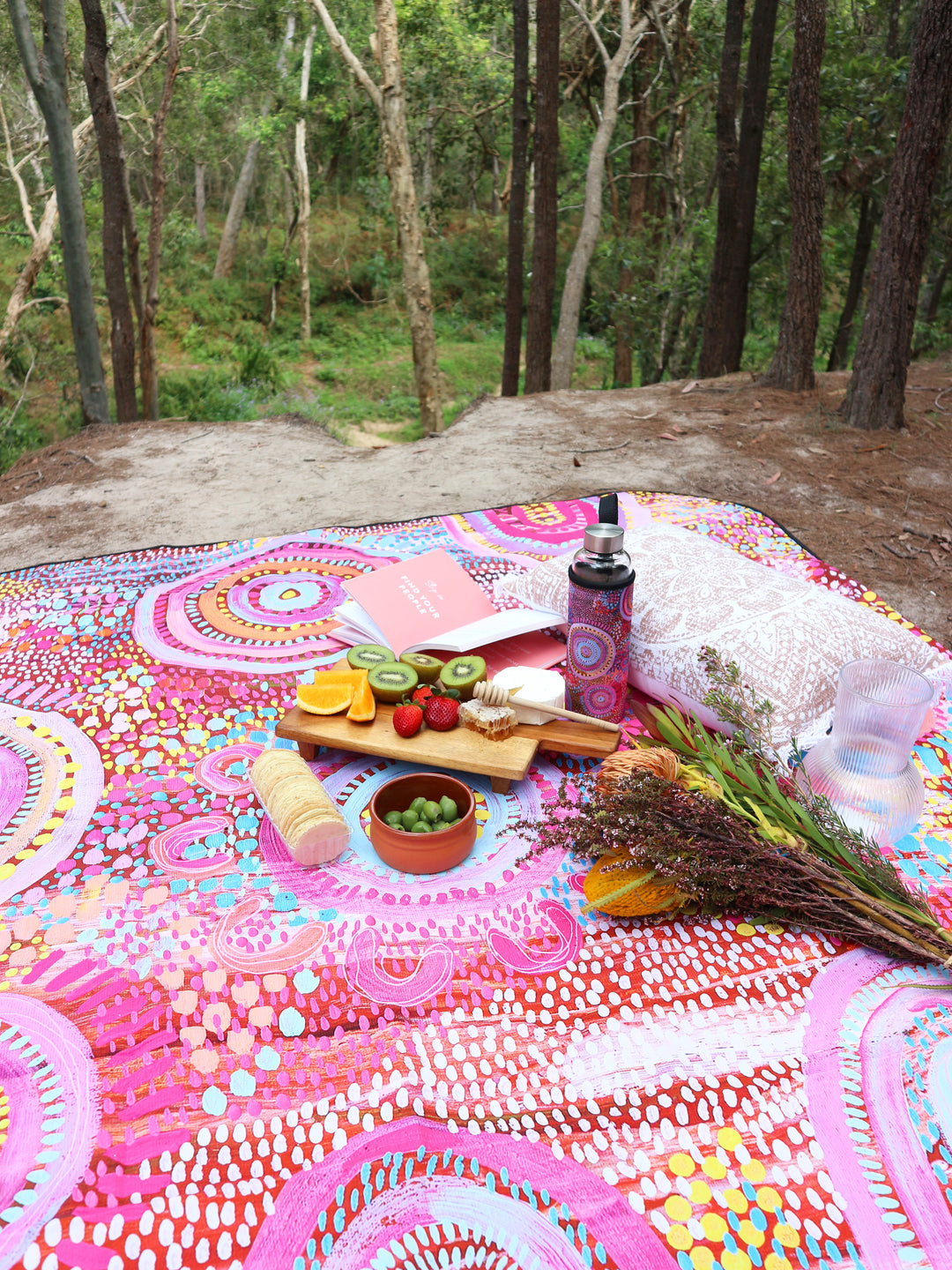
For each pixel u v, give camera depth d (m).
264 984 1.49
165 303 21.88
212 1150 1.23
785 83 9.91
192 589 3.03
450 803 1.78
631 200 14.17
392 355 23.05
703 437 5.71
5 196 16.30
